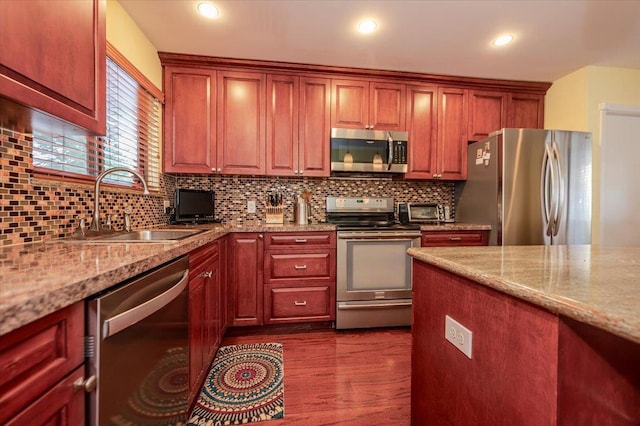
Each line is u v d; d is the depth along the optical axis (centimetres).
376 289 246
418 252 112
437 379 103
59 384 58
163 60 240
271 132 259
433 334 106
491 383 77
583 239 256
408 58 248
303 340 228
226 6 183
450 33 212
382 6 184
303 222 272
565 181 251
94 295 68
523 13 190
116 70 179
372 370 186
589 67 265
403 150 274
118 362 74
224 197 283
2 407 47
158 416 96
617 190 275
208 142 249
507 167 247
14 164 111
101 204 163
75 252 97
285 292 237
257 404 153
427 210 305
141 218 208
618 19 196
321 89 266
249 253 232
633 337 45
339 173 289
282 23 200
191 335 138
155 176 233
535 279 71
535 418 63
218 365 190
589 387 61
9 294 51
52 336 57
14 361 49
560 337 59
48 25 85
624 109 269
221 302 210
